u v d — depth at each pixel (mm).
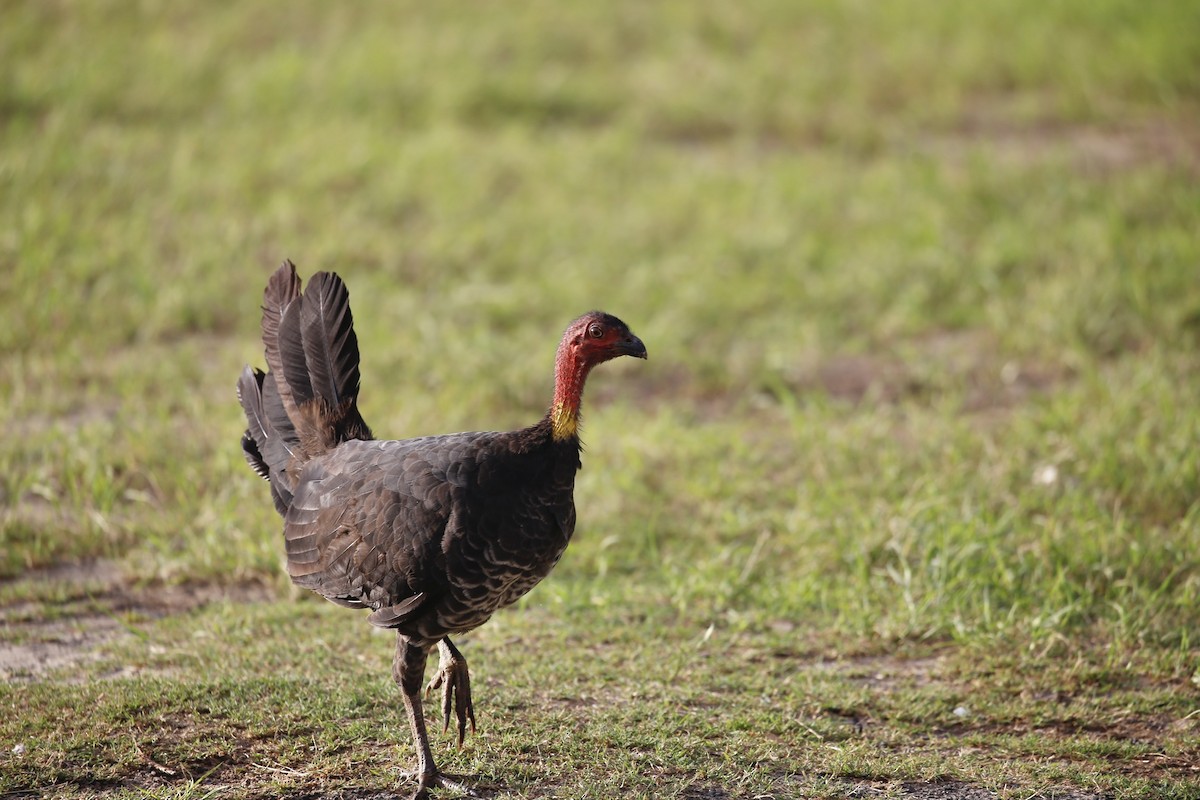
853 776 10133
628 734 10547
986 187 23938
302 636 12266
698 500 15391
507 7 33469
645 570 14039
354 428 11109
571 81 29797
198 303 19875
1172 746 10719
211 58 28547
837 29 32781
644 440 16578
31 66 27062
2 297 19219
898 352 19484
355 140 25750
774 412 18047
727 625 12812
